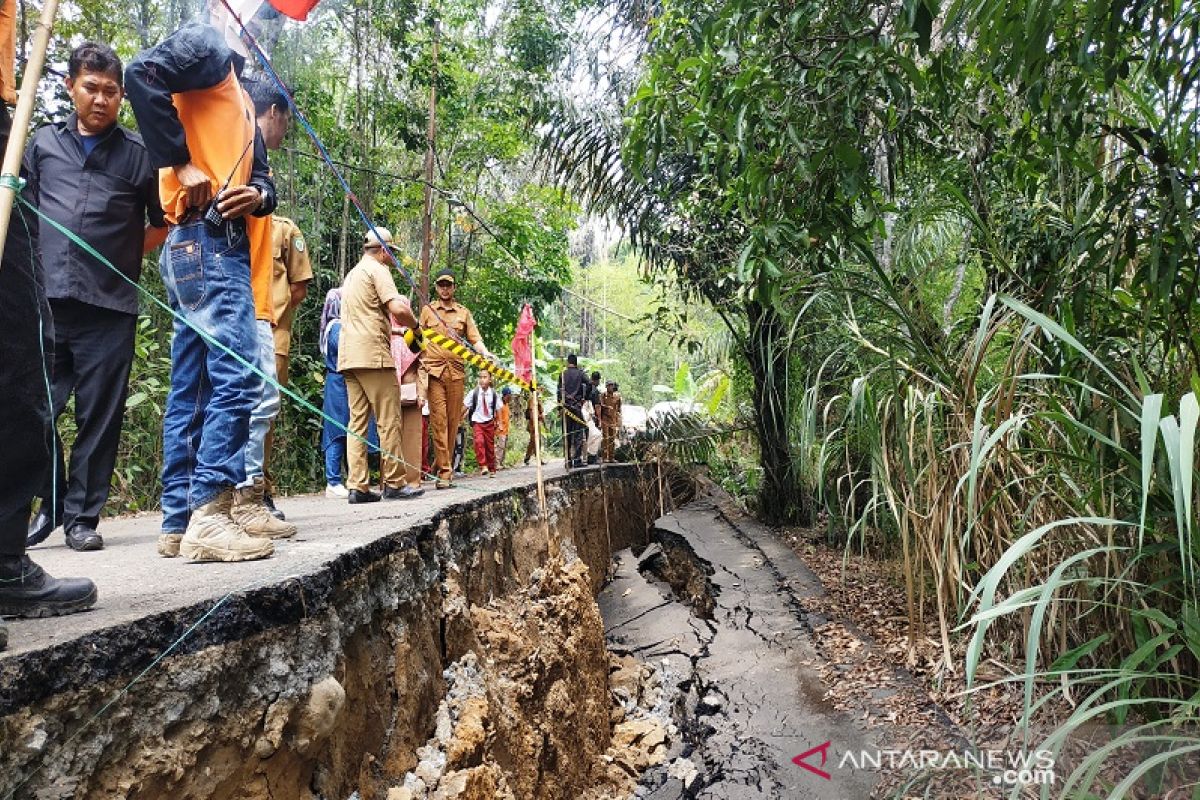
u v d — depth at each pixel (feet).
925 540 14.60
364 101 33.58
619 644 20.90
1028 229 14.37
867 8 11.26
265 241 11.14
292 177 27.22
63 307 10.62
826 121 11.63
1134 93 10.83
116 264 10.91
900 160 15.72
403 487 17.43
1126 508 10.49
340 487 20.76
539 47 34.73
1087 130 12.34
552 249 44.73
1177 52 9.99
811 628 18.44
